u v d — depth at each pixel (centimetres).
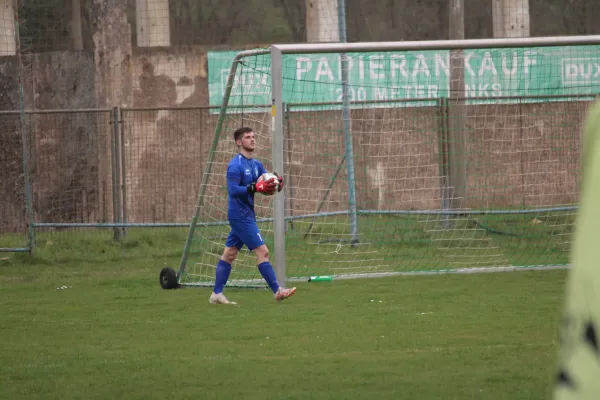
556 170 6531
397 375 2214
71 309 3541
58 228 6166
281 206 3791
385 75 6094
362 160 6419
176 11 7800
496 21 7950
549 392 1975
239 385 2152
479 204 6262
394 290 3881
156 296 3878
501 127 6631
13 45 6594
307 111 6078
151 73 6644
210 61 6712
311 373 2267
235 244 3606
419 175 6525
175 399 2019
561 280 4109
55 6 7219
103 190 6319
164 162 6575
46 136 6462
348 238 5503
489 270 4416
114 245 5528
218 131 4131
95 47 6500
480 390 2019
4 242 5625
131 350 2672
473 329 2875
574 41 4178
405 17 8319
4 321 3275
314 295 3797
